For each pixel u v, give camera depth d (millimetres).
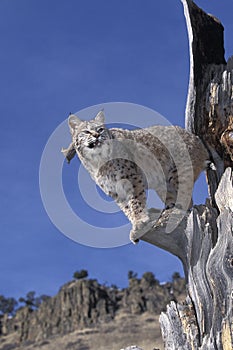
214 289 16594
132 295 160625
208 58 22141
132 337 124562
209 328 16672
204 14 22609
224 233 16984
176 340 17047
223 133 20531
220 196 18188
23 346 152625
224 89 20844
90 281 168875
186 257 17906
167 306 17625
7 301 193375
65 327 154125
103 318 151000
